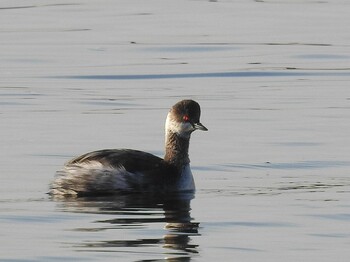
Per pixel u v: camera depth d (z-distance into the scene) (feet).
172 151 50.98
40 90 75.46
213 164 55.36
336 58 89.10
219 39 97.35
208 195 49.44
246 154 57.41
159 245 41.09
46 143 59.41
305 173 53.47
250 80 80.23
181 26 104.32
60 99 72.38
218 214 45.78
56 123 64.75
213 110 69.31
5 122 64.85
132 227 43.55
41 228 43.29
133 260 39.14
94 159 50.34
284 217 45.19
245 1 122.01
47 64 85.56
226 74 82.38
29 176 52.29
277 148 58.80
